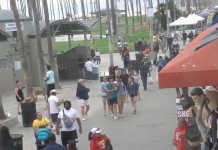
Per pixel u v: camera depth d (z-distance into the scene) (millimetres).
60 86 53625
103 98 34625
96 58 80750
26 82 45000
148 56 70438
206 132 10016
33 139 29250
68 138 23906
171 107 35812
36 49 56938
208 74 7988
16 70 54688
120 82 33438
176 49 79062
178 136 18062
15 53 54281
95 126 31312
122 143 26031
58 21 57656
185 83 8109
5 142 19594
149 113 34188
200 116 10219
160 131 28094
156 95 42344
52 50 53656
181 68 8172
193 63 8188
